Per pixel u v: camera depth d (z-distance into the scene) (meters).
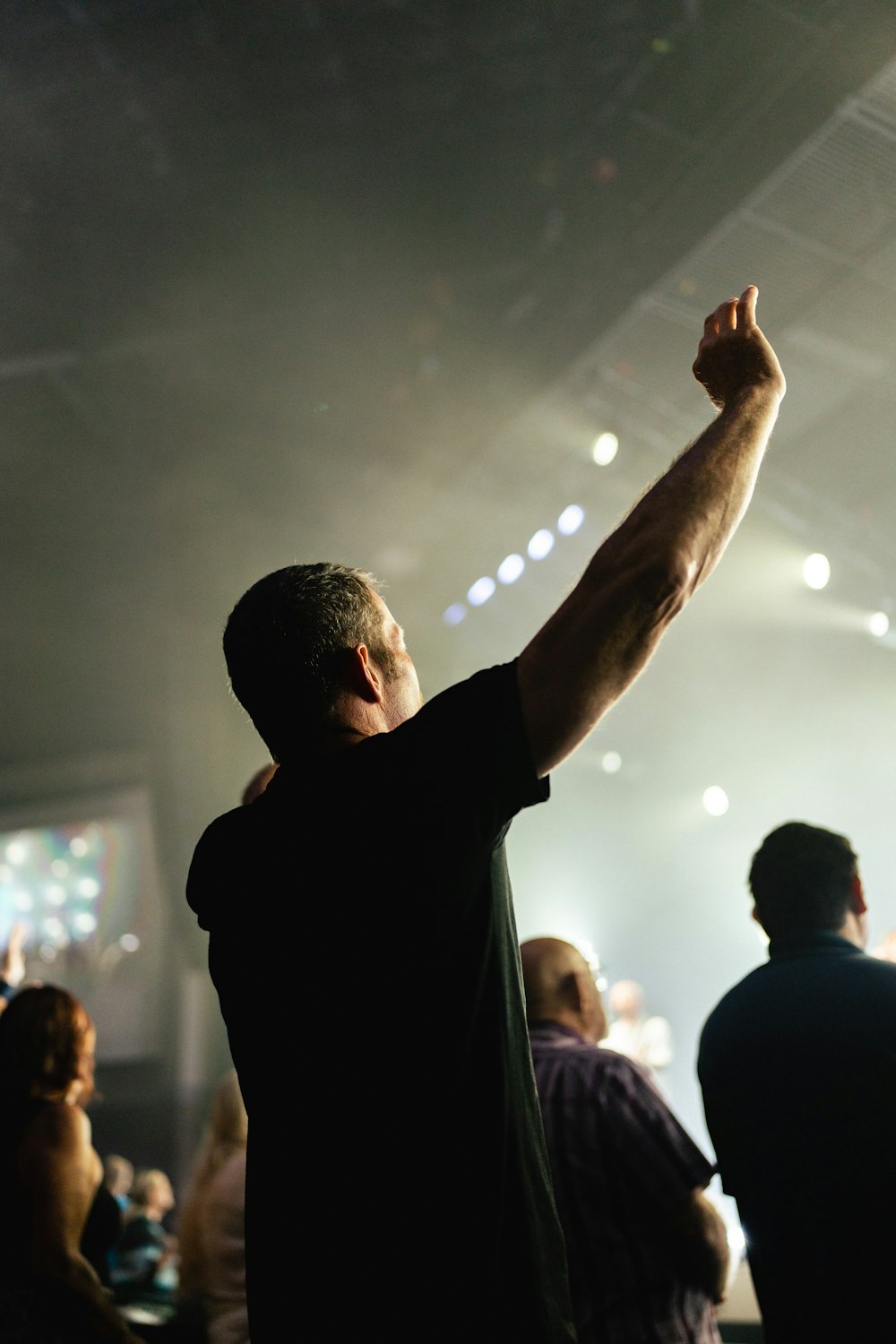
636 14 4.02
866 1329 1.40
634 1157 1.78
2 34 4.26
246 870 1.06
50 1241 1.93
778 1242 1.51
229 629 1.15
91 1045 2.22
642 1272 1.72
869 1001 1.56
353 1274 0.90
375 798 0.94
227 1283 2.27
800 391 5.05
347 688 1.09
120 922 10.12
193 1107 9.31
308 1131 0.95
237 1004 1.07
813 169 4.03
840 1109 1.50
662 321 5.11
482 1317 0.86
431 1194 0.89
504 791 0.90
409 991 0.92
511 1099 0.93
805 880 1.72
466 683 0.95
